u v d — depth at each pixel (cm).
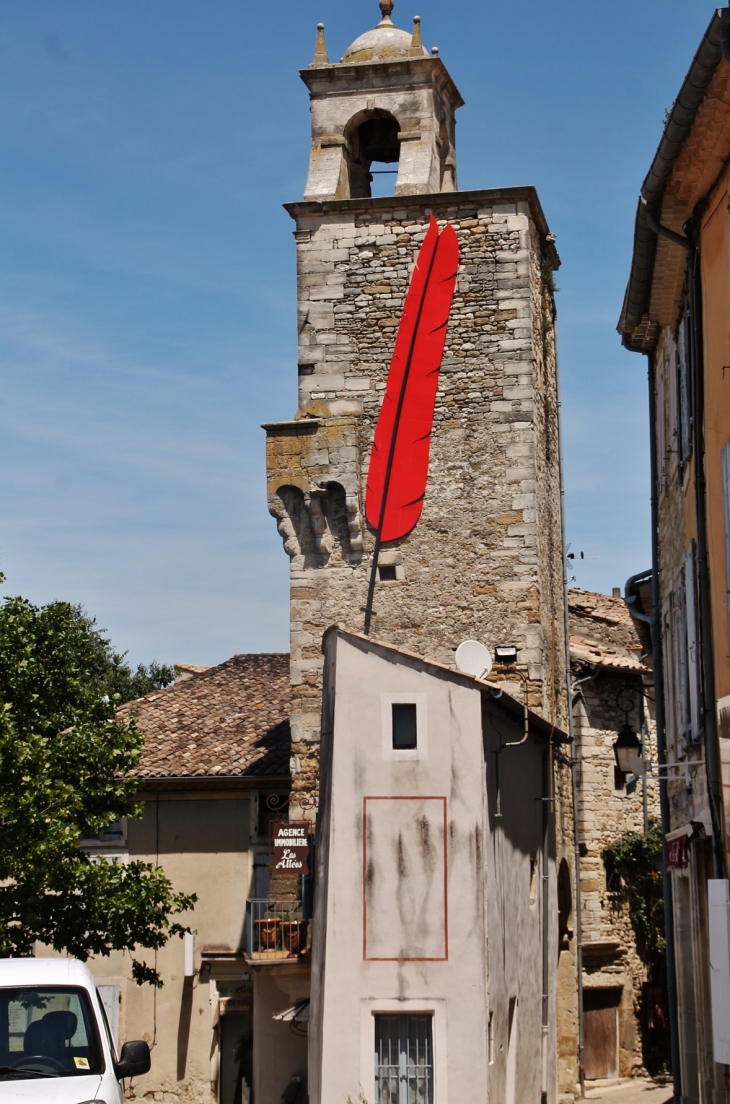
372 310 2439
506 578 2330
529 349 2380
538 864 2223
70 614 2167
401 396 2405
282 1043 2155
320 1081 1667
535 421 2392
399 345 2414
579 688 3098
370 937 1694
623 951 3081
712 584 1348
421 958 1680
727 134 1227
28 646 2091
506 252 2408
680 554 1669
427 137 2522
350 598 2378
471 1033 1652
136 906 2011
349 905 1705
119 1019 2616
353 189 2619
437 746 1741
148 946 2055
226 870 2672
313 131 2558
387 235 2455
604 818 3109
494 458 2364
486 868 1712
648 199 1407
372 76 2548
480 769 1730
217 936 2642
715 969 1166
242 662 3262
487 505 2353
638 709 3269
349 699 1766
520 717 1972
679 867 1702
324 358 2442
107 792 2088
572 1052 2497
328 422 2412
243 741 2803
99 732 2078
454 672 1752
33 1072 1113
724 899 1147
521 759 2092
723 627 1280
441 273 2422
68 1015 1170
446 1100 1634
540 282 2547
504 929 1842
